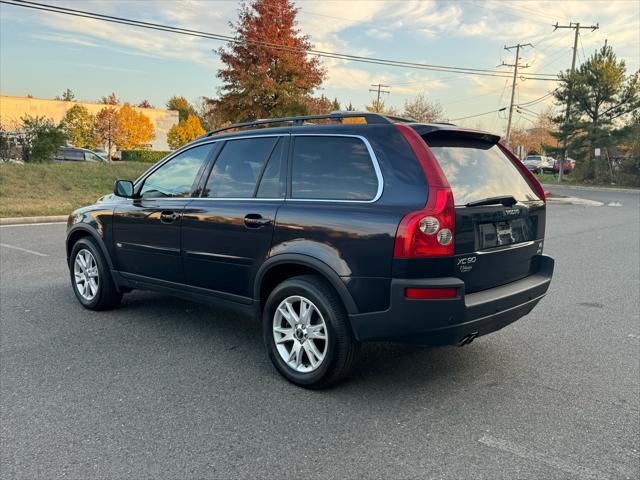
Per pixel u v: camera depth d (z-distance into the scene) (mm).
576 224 15422
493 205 3748
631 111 38281
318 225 3701
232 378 4055
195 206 4582
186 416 3443
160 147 62156
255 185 4266
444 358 4562
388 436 3219
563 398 3787
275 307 4012
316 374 3781
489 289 3779
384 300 3432
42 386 3865
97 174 21203
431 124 3812
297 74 26125
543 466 2920
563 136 40219
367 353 4672
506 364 4434
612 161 40000
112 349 4641
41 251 9445
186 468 2865
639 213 19234
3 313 5668
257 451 3039
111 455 2982
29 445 3080
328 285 3738
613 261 9328
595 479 2803
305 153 4031
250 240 4117
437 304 3322
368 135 3721
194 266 4621
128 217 5199
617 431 3316
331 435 3223
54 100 54156
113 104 58062
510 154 4422
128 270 5320
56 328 5195
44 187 18500
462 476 2816
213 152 4707
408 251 3307
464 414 3521
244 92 25609
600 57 38344
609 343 5000
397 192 3467
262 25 25234
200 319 5543
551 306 6332
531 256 4266
